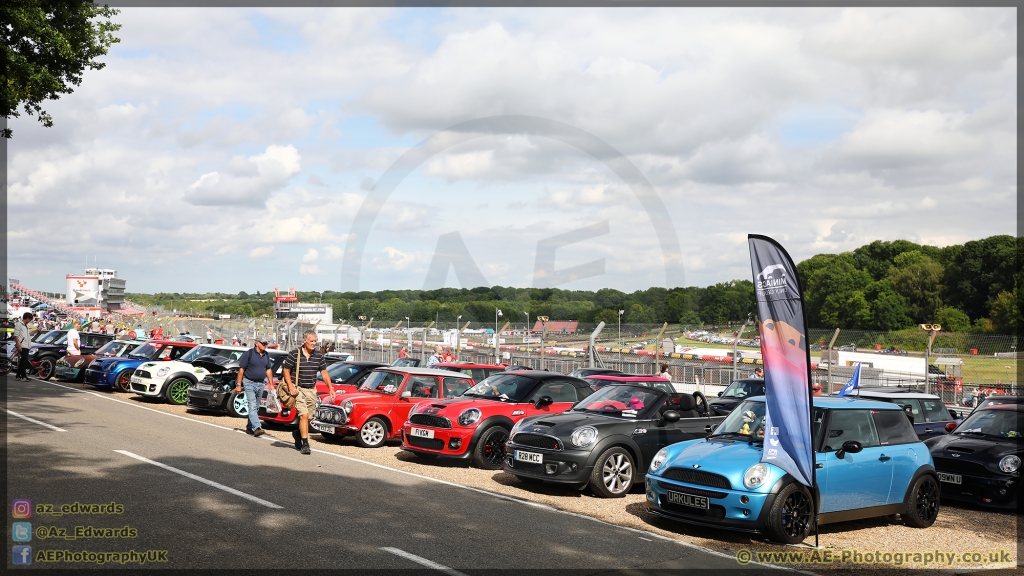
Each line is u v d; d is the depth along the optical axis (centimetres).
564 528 751
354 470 1039
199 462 1004
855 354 3019
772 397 753
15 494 757
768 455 746
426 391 1353
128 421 1416
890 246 10875
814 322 9681
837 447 804
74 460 956
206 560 572
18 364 2291
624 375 1761
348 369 1516
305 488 870
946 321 8044
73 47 1709
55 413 1459
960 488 984
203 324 4459
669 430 992
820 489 772
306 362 1187
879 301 8875
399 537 670
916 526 859
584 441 928
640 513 859
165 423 1434
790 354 745
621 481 949
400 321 2642
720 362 2798
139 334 3756
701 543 730
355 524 708
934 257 10225
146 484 835
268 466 1016
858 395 1339
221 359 1855
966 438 1046
